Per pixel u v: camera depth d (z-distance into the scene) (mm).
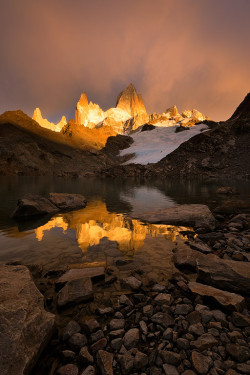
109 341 3498
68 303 4379
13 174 79750
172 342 3453
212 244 8188
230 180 53312
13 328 2975
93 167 108938
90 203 18938
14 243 8266
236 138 83188
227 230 10438
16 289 3963
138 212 14766
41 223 11562
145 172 88125
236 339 3406
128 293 4902
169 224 11344
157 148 136375
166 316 4000
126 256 6980
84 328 3766
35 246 7914
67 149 120750
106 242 8391
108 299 4660
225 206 15297
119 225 11102
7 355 2688
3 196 23016
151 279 5539
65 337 3545
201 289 4836
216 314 4066
